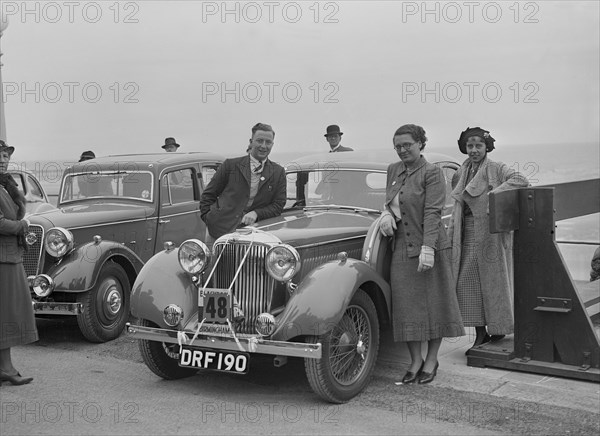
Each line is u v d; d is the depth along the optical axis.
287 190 6.85
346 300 4.88
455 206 6.16
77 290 6.73
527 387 5.21
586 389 5.14
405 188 5.37
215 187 6.16
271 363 6.12
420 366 5.44
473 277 6.05
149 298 5.30
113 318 7.10
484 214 5.97
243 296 5.11
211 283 5.20
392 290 5.41
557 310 5.44
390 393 5.16
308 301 4.84
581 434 4.29
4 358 5.54
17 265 5.51
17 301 5.48
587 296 6.85
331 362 4.94
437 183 5.29
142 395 5.27
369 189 6.46
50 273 6.86
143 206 8.05
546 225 5.50
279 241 5.11
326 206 6.55
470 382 5.36
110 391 5.38
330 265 5.09
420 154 5.41
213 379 5.68
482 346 5.92
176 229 8.38
